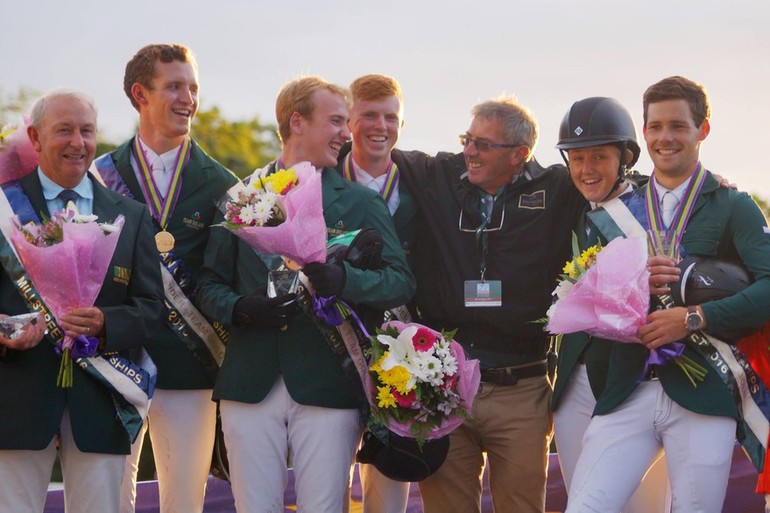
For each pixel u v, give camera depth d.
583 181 7.00
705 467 6.24
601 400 6.52
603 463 6.38
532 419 7.35
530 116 7.29
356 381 6.48
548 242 7.24
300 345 6.48
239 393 6.48
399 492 7.45
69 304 6.10
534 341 7.34
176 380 7.15
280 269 6.51
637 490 7.13
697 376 6.29
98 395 6.25
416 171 7.46
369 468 7.45
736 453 8.60
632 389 6.41
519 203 7.26
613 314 6.23
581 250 7.15
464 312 7.24
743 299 6.21
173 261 7.15
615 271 6.21
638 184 7.06
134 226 6.50
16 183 6.34
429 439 6.69
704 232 6.44
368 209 6.75
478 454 7.54
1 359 6.10
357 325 6.56
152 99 7.27
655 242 6.51
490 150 7.16
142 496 8.21
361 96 7.35
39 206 6.31
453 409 6.66
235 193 6.55
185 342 7.12
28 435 6.07
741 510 8.55
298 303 6.43
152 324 6.38
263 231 6.15
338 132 6.75
